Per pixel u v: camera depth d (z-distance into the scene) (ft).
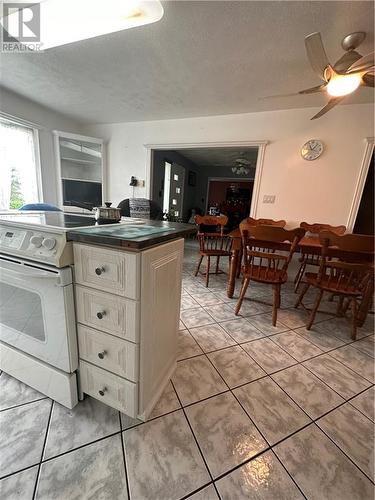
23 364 3.76
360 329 6.57
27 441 3.05
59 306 3.15
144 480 2.72
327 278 6.56
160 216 12.61
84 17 4.12
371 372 4.84
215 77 7.47
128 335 3.01
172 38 5.73
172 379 4.30
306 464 3.01
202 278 10.22
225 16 4.94
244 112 10.24
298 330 6.32
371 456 3.16
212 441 3.22
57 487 2.60
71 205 12.25
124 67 7.22
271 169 10.24
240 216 25.91
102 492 2.58
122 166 13.33
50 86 8.88
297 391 4.21
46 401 3.66
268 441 3.28
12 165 10.34
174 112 10.79
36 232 3.27
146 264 2.85
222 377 4.43
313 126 9.39
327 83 5.75
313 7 4.63
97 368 3.37
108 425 3.34
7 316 3.73
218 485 2.72
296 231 5.90
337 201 9.53
